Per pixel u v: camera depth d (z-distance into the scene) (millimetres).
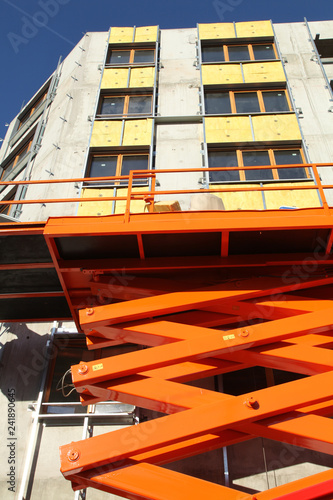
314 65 14953
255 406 5266
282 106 13516
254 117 13039
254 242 6582
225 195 10992
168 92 14352
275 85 14047
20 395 8336
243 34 15781
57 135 13898
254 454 7211
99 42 16984
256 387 7961
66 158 12945
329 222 6234
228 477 6953
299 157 12164
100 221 6543
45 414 7980
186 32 16688
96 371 5816
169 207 7367
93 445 5242
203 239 6508
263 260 6641
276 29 16453
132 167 12406
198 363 6066
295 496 4828
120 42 16172
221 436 5590
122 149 12719
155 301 6402
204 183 11625
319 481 4984
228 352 5891
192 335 6156
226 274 6785
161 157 12422
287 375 8055
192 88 14383
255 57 15234
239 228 6230
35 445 7645
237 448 7289
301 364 5840
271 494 4918
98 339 6680
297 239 6512
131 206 11234
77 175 12391
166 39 16453
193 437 5238
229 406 5305
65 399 8328
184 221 6375
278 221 6281
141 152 12711
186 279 6836
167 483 5094
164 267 6684
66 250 6715
